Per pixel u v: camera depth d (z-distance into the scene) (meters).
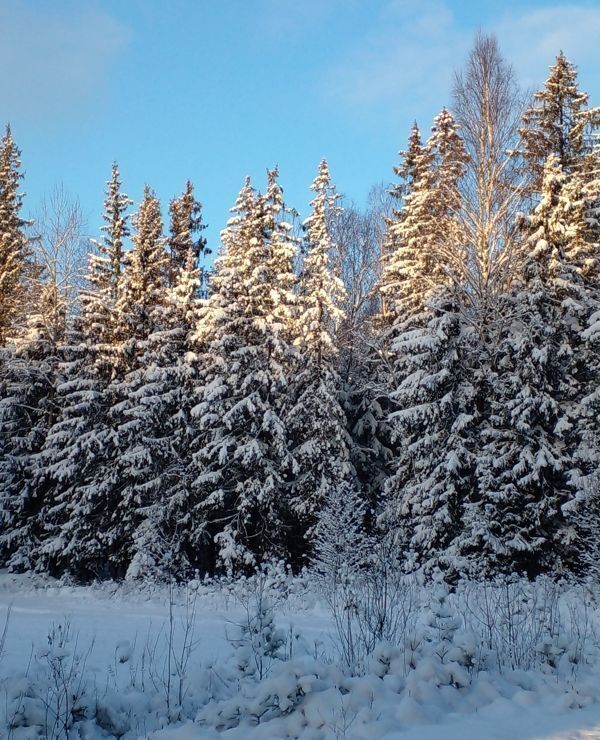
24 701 5.84
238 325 23.84
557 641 8.49
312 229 25.19
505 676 7.49
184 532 23.38
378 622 9.18
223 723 5.99
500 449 19.72
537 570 19.31
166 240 30.61
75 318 27.55
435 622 8.27
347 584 12.27
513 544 18.25
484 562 18.16
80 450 24.50
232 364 23.19
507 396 19.97
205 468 23.19
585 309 19.81
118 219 31.52
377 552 12.87
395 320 26.88
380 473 26.95
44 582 24.05
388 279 27.61
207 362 24.39
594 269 21.81
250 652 7.36
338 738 5.45
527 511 18.94
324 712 5.84
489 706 6.60
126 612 16.05
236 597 16.81
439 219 24.75
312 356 24.55
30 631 11.71
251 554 21.62
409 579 14.98
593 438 18.78
